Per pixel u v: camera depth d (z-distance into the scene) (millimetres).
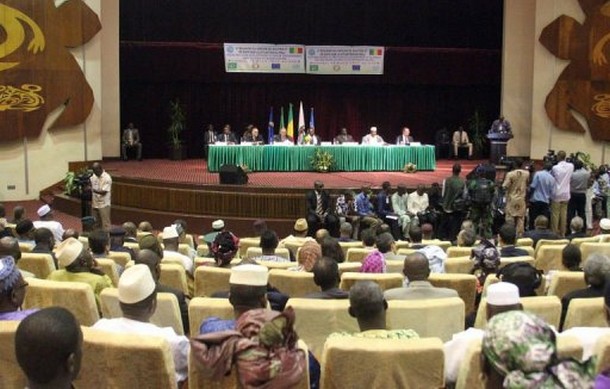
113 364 3506
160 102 22594
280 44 21828
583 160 18391
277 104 23156
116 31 20234
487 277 5770
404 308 4641
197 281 6258
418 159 18891
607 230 10148
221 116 22953
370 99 23562
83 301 4914
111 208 16234
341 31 22812
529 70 21125
